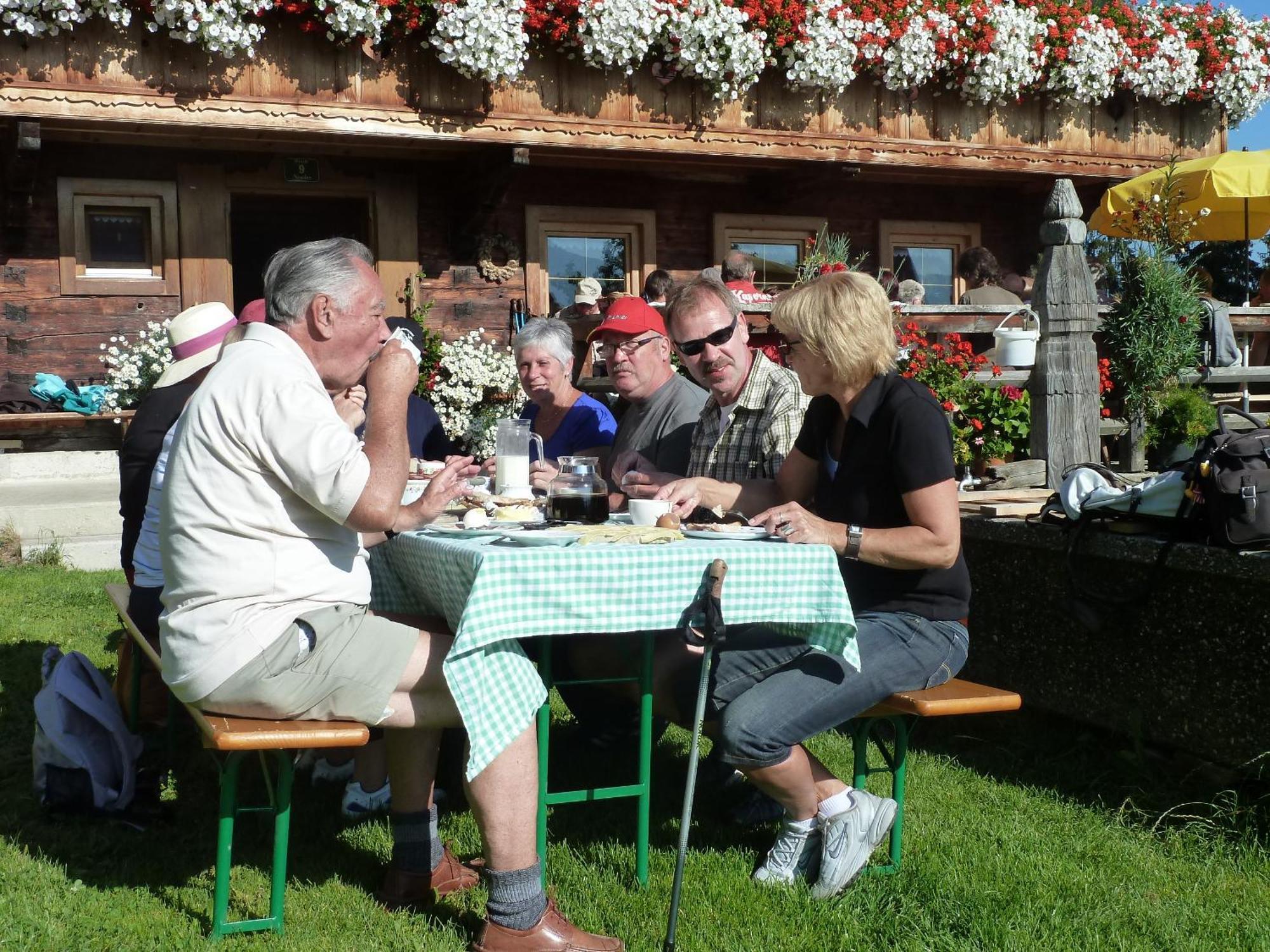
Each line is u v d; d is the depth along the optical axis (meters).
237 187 9.64
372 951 2.66
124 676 4.16
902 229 11.61
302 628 2.61
